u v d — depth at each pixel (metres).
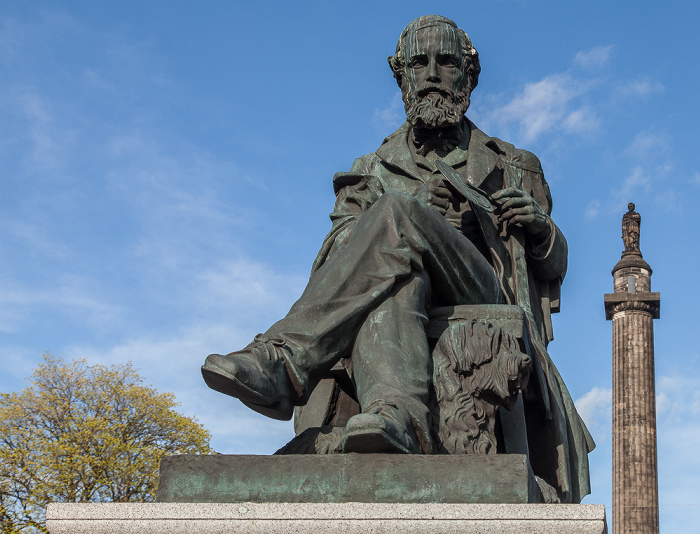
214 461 3.62
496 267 5.09
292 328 4.05
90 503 3.44
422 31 5.43
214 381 3.77
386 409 3.77
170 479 3.62
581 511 3.32
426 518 3.35
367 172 5.57
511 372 4.14
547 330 5.37
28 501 17.97
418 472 3.54
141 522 3.40
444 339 4.24
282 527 3.38
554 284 5.52
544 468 4.79
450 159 5.46
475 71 5.59
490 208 4.98
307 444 3.98
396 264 4.22
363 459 3.57
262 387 3.80
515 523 3.33
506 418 4.45
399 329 4.14
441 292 4.53
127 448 18.56
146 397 19.36
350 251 4.25
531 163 5.57
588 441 5.16
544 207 5.54
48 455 18.14
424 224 4.36
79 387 19.11
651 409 23.38
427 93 5.40
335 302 4.12
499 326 4.38
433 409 4.16
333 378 4.70
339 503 3.39
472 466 3.53
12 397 18.58
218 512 3.40
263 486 3.58
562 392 5.08
